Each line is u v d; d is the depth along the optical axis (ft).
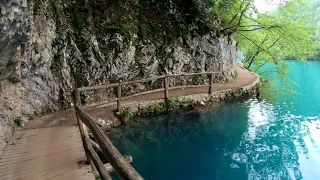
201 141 25.22
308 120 31.60
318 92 47.06
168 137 25.58
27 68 20.21
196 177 19.57
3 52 14.08
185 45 35.60
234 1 39.40
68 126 20.13
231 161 22.07
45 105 23.61
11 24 12.51
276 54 50.49
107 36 29.07
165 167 20.52
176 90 34.04
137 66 31.45
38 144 16.29
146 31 32.94
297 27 37.63
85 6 28.35
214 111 31.35
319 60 96.89
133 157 21.27
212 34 37.29
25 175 12.41
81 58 26.32
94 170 13.44
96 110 26.00
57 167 13.20
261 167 21.33
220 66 39.32
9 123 18.35
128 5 33.04
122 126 25.11
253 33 49.44
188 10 37.14
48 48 22.94
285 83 41.70
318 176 20.15
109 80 29.40
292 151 24.11
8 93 18.70
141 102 28.12
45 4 23.07
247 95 37.27
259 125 29.73
